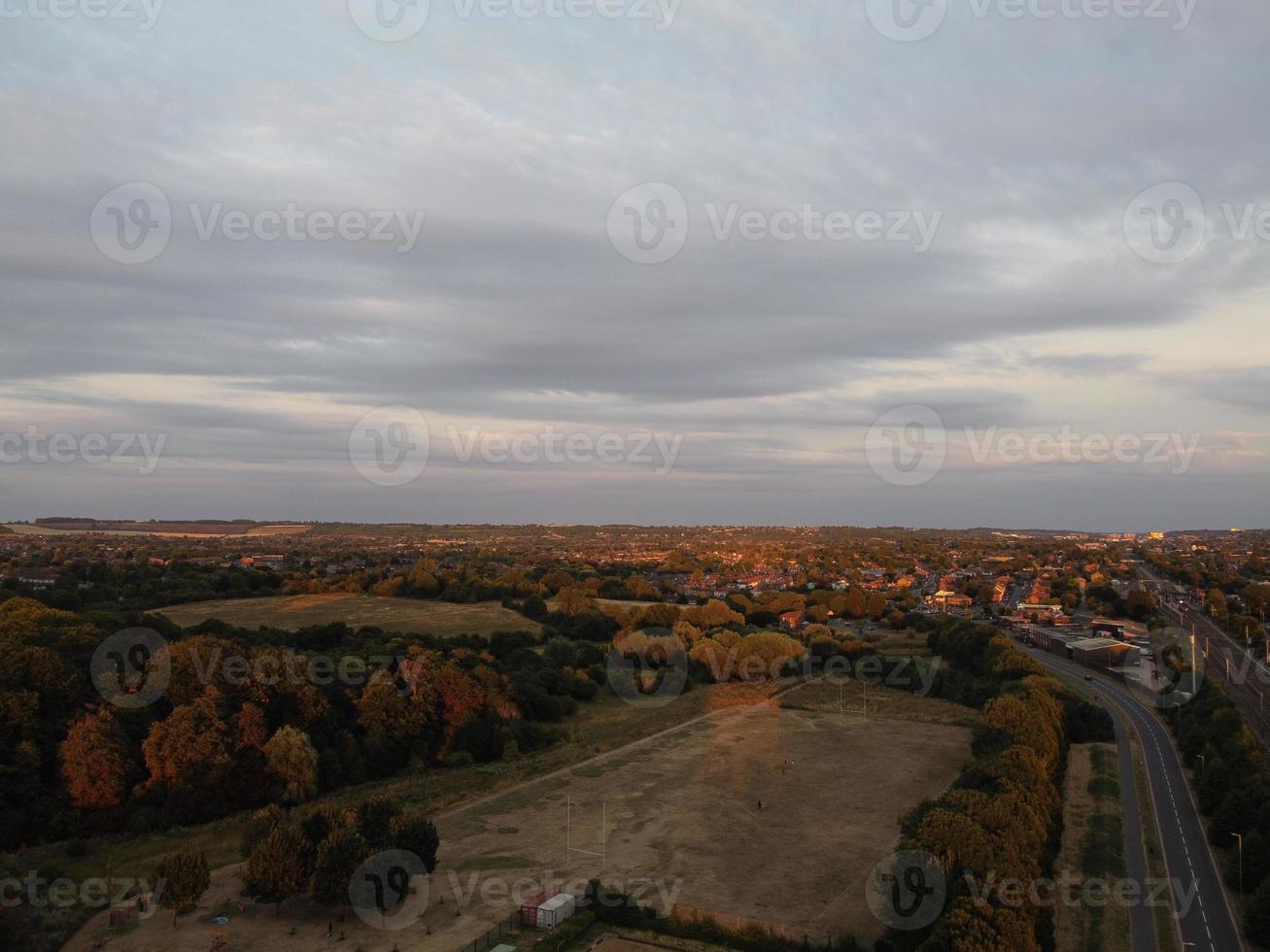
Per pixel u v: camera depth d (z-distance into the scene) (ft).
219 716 332.39
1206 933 232.94
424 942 224.53
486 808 334.44
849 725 480.64
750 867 277.23
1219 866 277.64
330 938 225.76
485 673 441.27
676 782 370.53
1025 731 369.71
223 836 296.30
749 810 333.21
